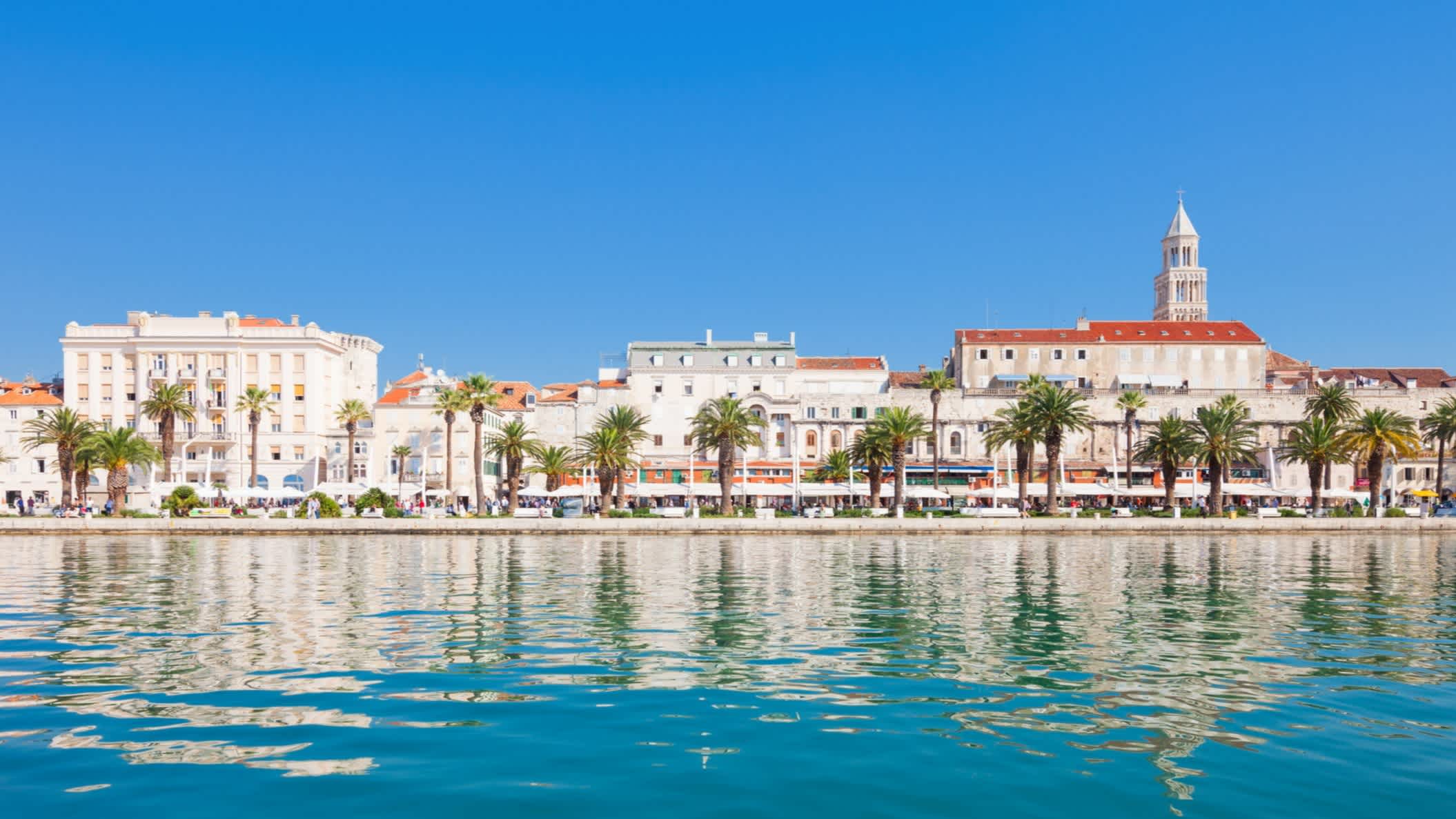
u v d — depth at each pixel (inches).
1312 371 5521.7
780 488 4013.3
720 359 4938.5
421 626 1029.2
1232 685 740.7
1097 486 4037.9
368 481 4601.4
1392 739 594.6
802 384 4977.9
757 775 527.2
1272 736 600.4
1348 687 737.6
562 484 4328.3
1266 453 4414.4
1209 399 4707.2
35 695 694.5
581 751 565.6
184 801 484.4
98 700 681.6
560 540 2842.0
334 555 2150.6
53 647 887.7
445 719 633.6
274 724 619.8
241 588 1413.6
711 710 660.1
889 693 710.5
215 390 4731.8
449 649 886.4
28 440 4138.8
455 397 4072.3
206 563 1908.2
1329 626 1053.2
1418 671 793.6
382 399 4840.1
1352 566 1892.2
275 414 4726.9
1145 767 540.7
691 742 586.6
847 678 764.0
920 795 497.7
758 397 4734.3
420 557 2086.6
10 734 593.3
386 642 919.0
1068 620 1096.2
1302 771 535.2
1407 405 4714.6
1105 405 4724.4
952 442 4722.0
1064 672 788.6
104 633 975.6
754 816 469.1
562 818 465.1
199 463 4623.5
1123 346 4965.6
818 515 3531.0
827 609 1188.5
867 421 4645.7
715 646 907.4
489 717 637.9
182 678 753.0
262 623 1045.8
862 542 2760.8
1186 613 1161.4
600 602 1242.0
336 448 4808.1
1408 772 532.7
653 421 4872.0
